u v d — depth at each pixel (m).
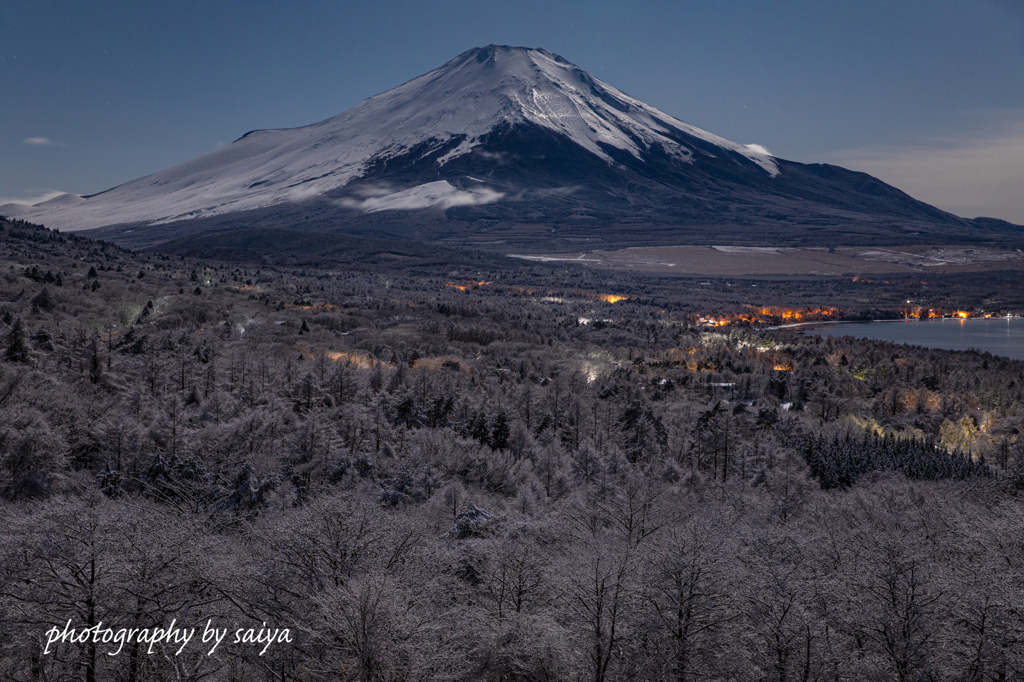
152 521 49.62
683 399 181.62
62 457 81.56
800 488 98.88
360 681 40.59
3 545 43.19
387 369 175.12
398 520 54.84
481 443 120.12
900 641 47.50
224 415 109.38
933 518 73.19
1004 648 46.72
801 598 51.00
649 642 48.69
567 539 68.44
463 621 47.56
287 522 53.03
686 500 83.25
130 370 137.38
